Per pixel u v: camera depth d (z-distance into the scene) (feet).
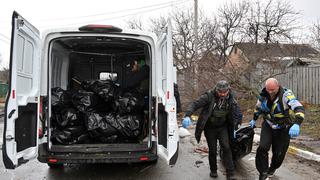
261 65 54.19
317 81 54.03
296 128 15.97
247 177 19.92
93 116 20.48
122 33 18.72
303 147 26.89
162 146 17.94
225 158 19.15
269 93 17.39
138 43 20.72
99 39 19.60
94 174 20.75
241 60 56.03
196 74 55.01
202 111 18.72
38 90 17.56
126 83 26.18
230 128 19.17
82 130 20.39
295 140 29.66
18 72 15.72
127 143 19.98
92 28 18.35
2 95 126.62
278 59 55.36
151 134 18.60
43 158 17.67
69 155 17.89
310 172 20.88
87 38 19.12
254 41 75.77
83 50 24.62
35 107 17.34
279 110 17.28
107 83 22.36
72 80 25.66
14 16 15.06
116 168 22.09
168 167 22.35
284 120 17.33
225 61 57.06
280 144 17.75
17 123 15.58
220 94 18.06
